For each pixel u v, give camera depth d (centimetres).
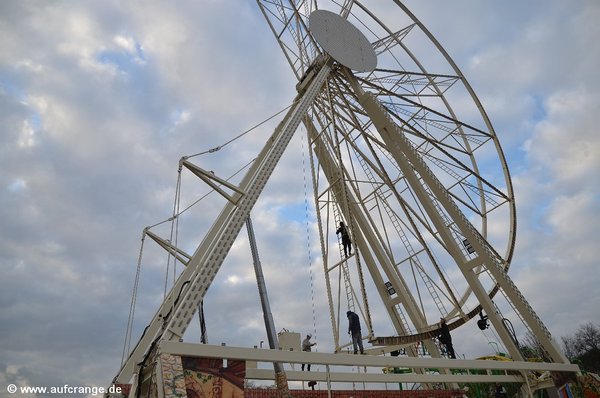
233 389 819
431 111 2209
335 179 2233
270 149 1523
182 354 782
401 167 1944
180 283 1279
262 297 1115
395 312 2119
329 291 1995
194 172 1216
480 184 2352
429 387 1848
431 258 1925
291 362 916
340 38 2191
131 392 849
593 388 1488
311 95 1878
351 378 1135
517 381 1462
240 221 1162
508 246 2228
